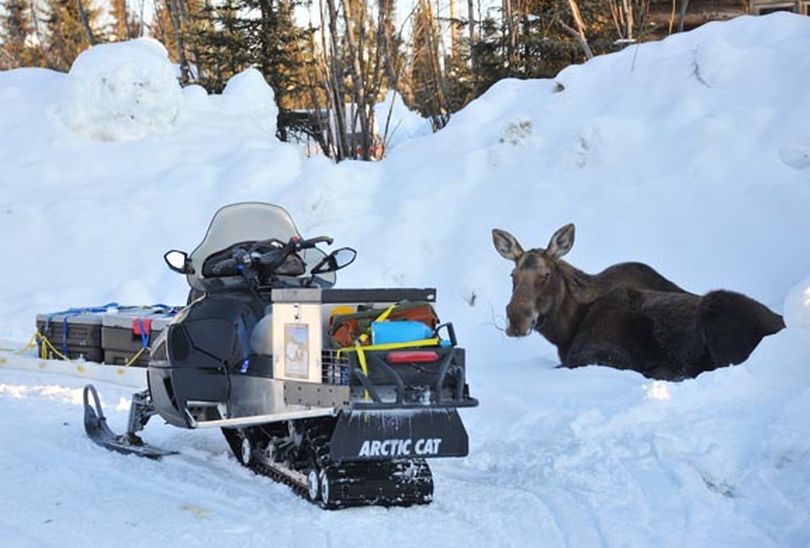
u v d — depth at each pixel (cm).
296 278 788
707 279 1252
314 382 624
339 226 1560
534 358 1174
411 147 1714
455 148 1655
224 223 813
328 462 625
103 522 608
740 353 938
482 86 2306
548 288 1044
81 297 1598
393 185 1636
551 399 870
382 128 2714
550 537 556
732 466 634
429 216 1520
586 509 599
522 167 1537
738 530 551
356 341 604
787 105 1419
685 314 998
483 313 1339
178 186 1803
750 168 1356
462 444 621
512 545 546
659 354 1016
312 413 624
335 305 643
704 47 1529
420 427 613
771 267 1234
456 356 621
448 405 606
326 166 1667
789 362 804
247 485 701
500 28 2292
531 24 2252
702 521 567
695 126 1434
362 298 623
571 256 1358
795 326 817
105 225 1747
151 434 888
